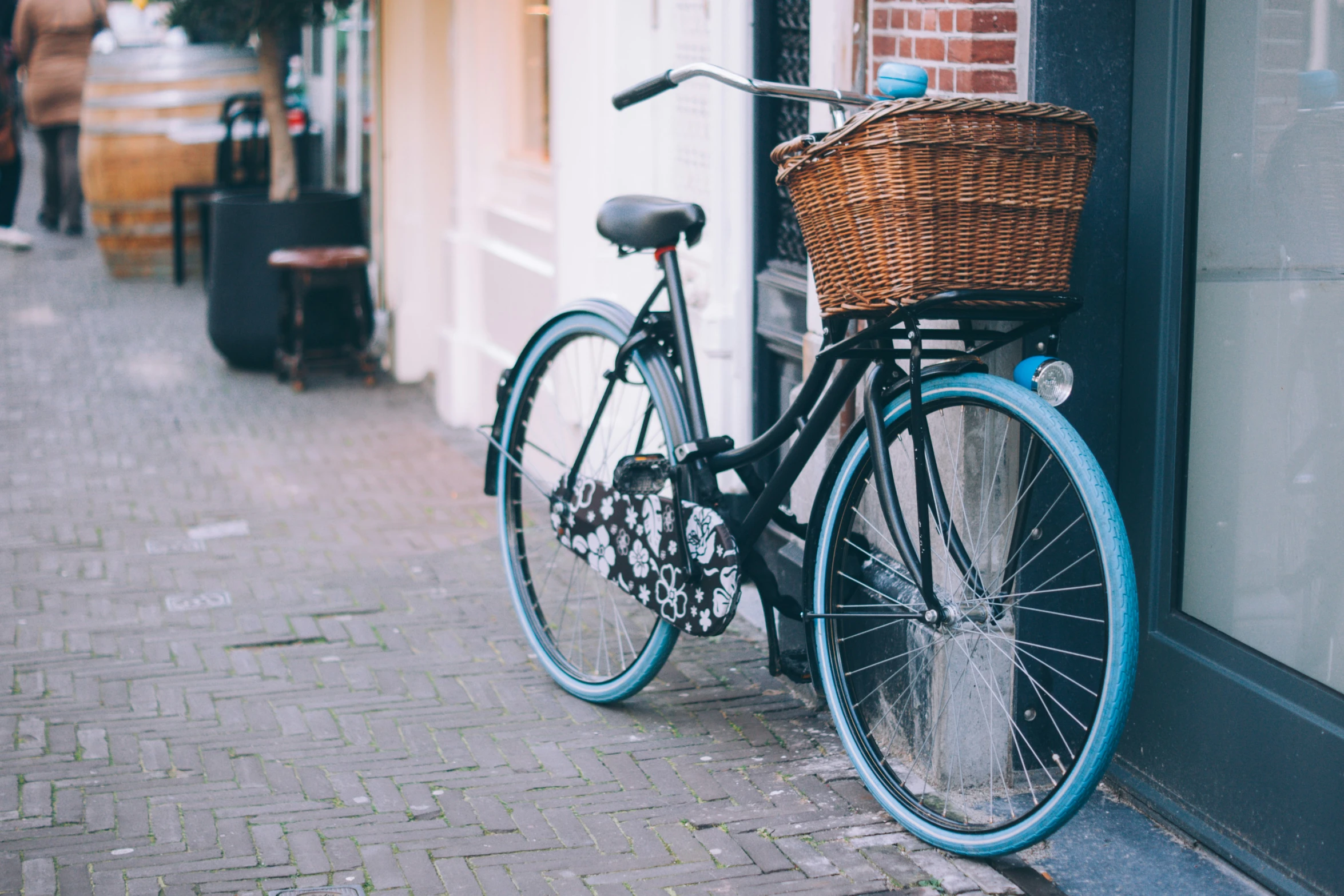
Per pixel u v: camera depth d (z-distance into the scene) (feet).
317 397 26.61
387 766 12.03
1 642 14.82
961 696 11.50
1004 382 9.86
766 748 12.40
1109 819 11.19
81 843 10.66
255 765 12.03
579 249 19.47
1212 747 10.66
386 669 14.20
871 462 10.96
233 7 26.40
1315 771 9.70
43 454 22.43
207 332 30.91
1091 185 10.99
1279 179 9.86
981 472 11.19
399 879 10.19
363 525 19.12
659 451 17.47
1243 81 10.08
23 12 43.32
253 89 37.83
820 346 13.44
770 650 12.01
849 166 9.00
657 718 13.03
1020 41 10.93
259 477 21.40
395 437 23.91
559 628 15.20
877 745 11.44
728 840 10.80
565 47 19.01
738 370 16.20
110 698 13.43
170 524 19.07
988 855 10.17
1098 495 9.28
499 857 10.53
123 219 37.65
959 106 8.69
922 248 8.95
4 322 32.48
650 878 10.23
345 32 32.42
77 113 44.19
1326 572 9.68
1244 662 10.34
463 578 17.02
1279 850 10.07
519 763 12.10
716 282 16.26
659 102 18.16
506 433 14.25
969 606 10.83
